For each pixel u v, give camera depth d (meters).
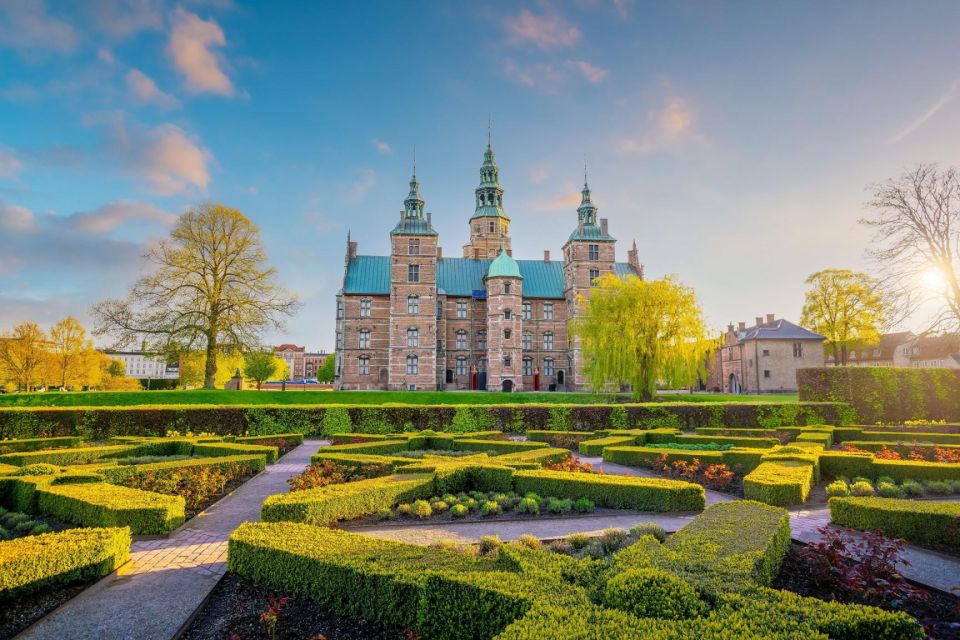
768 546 7.80
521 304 61.97
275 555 7.93
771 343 66.50
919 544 9.99
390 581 6.79
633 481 13.22
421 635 6.46
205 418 27.61
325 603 7.32
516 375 60.62
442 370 64.25
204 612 7.34
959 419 34.06
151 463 16.22
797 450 17.98
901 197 30.14
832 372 34.06
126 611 7.32
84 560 8.23
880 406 33.41
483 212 76.50
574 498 13.42
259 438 23.56
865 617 5.39
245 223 45.16
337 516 11.29
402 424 28.80
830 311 58.56
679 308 41.50
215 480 14.46
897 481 15.80
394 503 12.53
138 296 42.53
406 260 59.75
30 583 7.58
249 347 44.66
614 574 6.64
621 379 43.22
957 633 6.41
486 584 6.27
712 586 6.25
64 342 59.03
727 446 21.58
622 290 43.12
